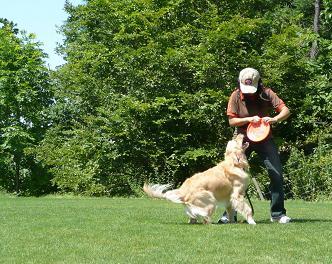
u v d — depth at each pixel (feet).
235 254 19.48
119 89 80.38
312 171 61.05
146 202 46.96
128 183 73.26
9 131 94.84
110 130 73.41
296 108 71.87
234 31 69.87
